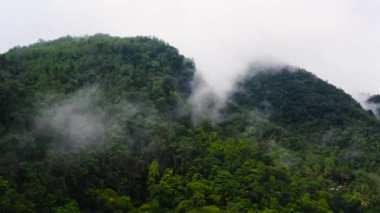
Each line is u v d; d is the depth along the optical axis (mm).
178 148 117562
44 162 95562
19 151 95062
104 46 167500
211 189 105500
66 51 159750
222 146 122812
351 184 130625
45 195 87875
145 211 96438
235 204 101188
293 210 105562
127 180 106750
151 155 115062
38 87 128625
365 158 147750
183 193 105812
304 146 156500
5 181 82625
